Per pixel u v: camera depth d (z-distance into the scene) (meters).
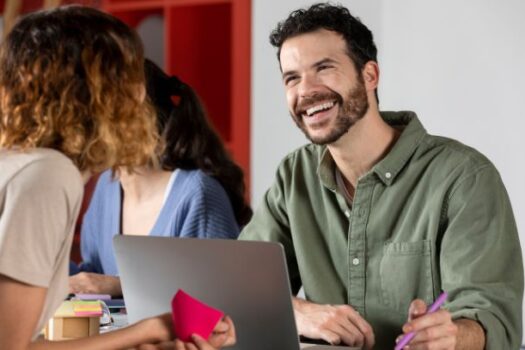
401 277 2.20
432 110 3.88
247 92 4.31
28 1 4.82
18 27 1.62
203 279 1.83
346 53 2.22
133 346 1.68
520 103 3.69
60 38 1.58
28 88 1.57
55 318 2.03
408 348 1.84
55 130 1.56
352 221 2.27
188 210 2.72
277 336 1.79
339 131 2.21
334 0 4.12
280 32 2.28
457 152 2.19
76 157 1.59
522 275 2.12
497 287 2.05
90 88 1.57
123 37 1.63
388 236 2.24
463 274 2.07
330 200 2.34
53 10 1.63
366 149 2.26
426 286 2.17
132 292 1.96
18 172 1.50
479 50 3.77
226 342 1.74
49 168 1.51
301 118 2.26
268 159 4.27
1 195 1.49
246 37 4.30
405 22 3.93
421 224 2.19
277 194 2.44
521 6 3.67
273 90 4.25
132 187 2.83
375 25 4.04
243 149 4.32
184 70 4.69
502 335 2.01
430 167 2.20
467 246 2.09
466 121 3.80
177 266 1.86
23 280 1.47
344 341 2.07
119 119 1.60
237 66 4.32
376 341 2.23
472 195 2.12
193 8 4.69
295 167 2.42
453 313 2.03
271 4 4.24
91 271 2.97
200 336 1.67
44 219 1.49
